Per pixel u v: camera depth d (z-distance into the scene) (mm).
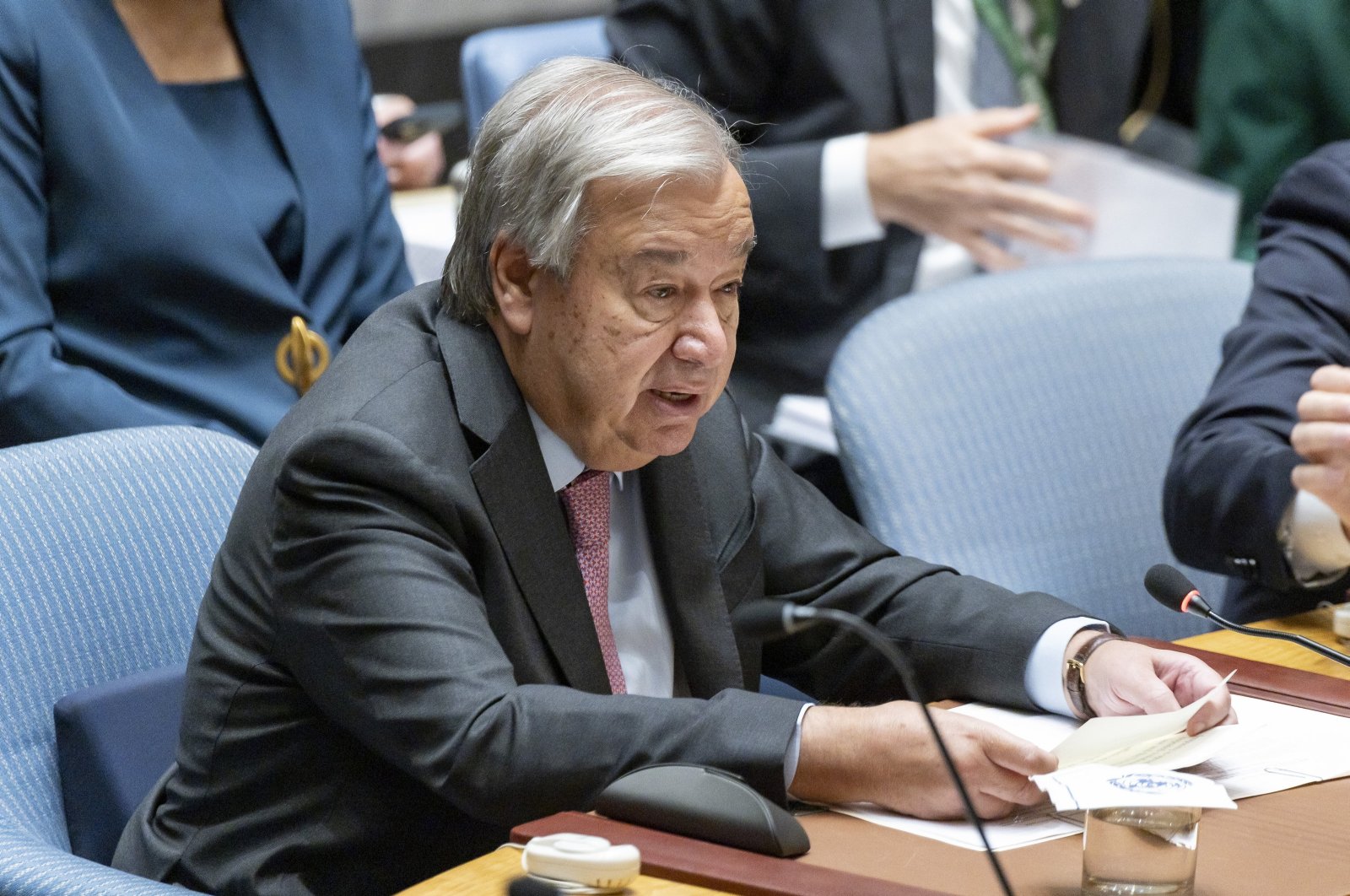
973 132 10078
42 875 4922
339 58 10609
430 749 5203
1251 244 13438
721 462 6734
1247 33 13328
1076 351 8750
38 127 9453
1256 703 5992
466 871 4496
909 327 8461
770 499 6902
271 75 10227
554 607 5840
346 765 5734
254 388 9711
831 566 6801
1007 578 8344
